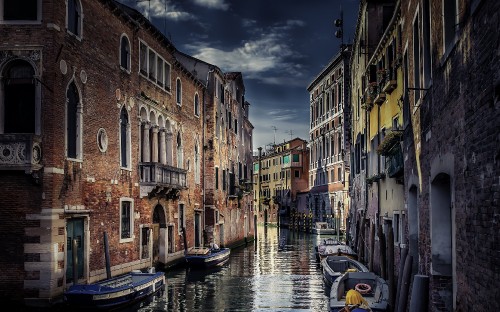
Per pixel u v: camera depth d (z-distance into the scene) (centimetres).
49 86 1359
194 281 2100
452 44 734
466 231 675
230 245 3506
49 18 1371
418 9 1090
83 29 1540
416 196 1249
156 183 2005
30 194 1343
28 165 1302
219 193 3148
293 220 6538
